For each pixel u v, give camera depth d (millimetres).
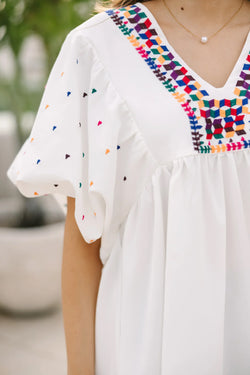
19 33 2932
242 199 1030
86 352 1075
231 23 1105
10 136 4027
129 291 1033
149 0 1145
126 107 1021
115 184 1042
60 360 2836
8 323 3215
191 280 998
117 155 1029
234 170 1007
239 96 1031
